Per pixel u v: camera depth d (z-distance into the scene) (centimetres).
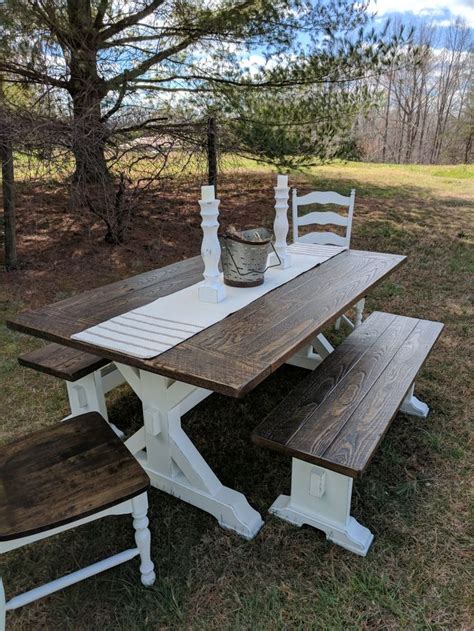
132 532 153
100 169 371
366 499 162
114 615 126
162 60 420
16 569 142
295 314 152
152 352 127
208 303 163
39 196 535
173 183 497
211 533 151
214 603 129
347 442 135
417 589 131
